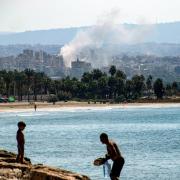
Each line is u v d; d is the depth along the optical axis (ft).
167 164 362.94
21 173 172.04
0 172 172.55
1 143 575.38
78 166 354.74
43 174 164.96
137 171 329.52
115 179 163.94
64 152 456.04
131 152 453.99
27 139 623.36
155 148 490.49
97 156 420.36
